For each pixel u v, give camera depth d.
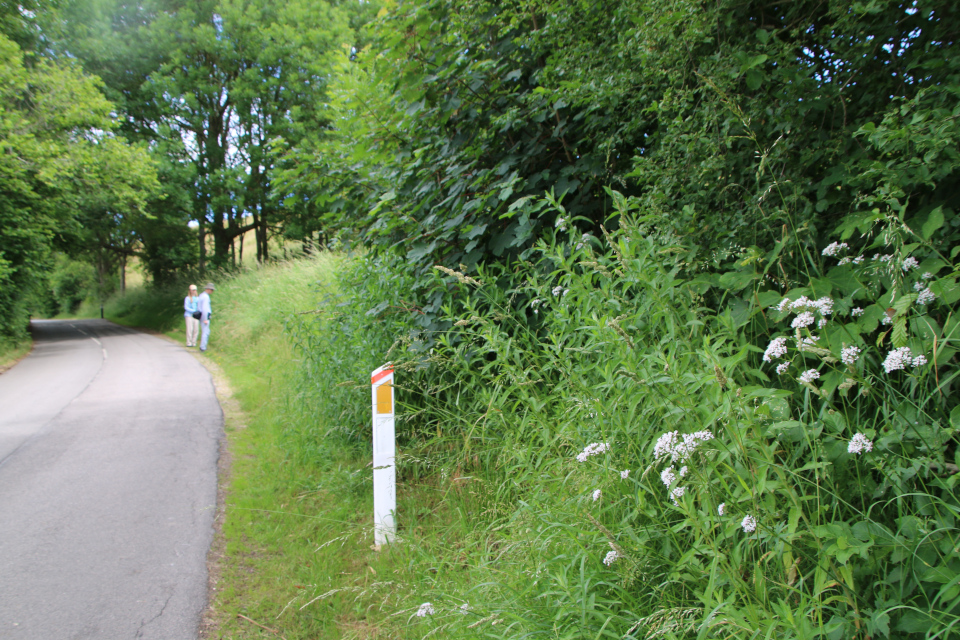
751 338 2.69
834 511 1.82
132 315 34.03
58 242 25.12
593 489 2.49
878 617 1.60
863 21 2.65
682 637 1.93
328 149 5.61
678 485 2.10
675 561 2.23
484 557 2.84
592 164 4.11
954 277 1.88
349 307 5.88
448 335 4.27
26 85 17.27
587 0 3.79
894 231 2.03
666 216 2.99
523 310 4.04
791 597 1.88
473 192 4.51
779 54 2.72
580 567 2.25
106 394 9.42
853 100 2.85
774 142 2.79
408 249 4.81
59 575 3.33
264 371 10.05
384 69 4.56
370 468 4.39
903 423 1.86
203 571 3.35
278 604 2.97
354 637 2.68
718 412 1.96
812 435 1.90
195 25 23.64
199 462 5.46
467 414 4.04
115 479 5.00
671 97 3.15
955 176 2.39
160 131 23.44
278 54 23.09
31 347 19.41
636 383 2.32
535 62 4.63
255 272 18.28
